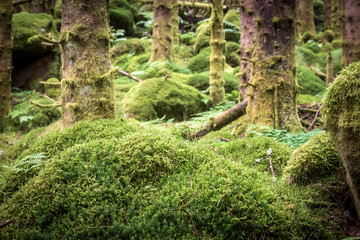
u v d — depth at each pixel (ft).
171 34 30.86
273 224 6.72
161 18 30.32
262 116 13.98
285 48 13.91
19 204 7.52
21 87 28.48
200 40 35.76
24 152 10.44
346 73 6.75
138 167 8.14
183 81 26.03
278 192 7.95
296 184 8.92
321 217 7.60
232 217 6.82
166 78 22.90
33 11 38.22
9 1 19.99
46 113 20.86
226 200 7.05
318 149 8.96
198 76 26.08
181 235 6.63
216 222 6.75
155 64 27.76
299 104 19.44
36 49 28.35
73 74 11.73
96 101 11.87
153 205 7.15
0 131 19.38
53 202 7.34
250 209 6.88
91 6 11.70
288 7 13.75
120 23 43.14
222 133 14.80
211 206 6.93
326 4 50.72
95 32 11.84
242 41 18.90
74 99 11.78
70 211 7.25
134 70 30.73
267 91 13.91
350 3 17.13
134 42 37.09
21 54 27.96
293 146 11.58
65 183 7.87
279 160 10.44
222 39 22.63
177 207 7.04
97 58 11.93
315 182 8.77
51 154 10.09
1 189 9.00
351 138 6.46
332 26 45.68
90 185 7.64
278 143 11.28
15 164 9.46
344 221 7.52
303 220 7.12
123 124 11.43
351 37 17.30
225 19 44.21
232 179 7.68
